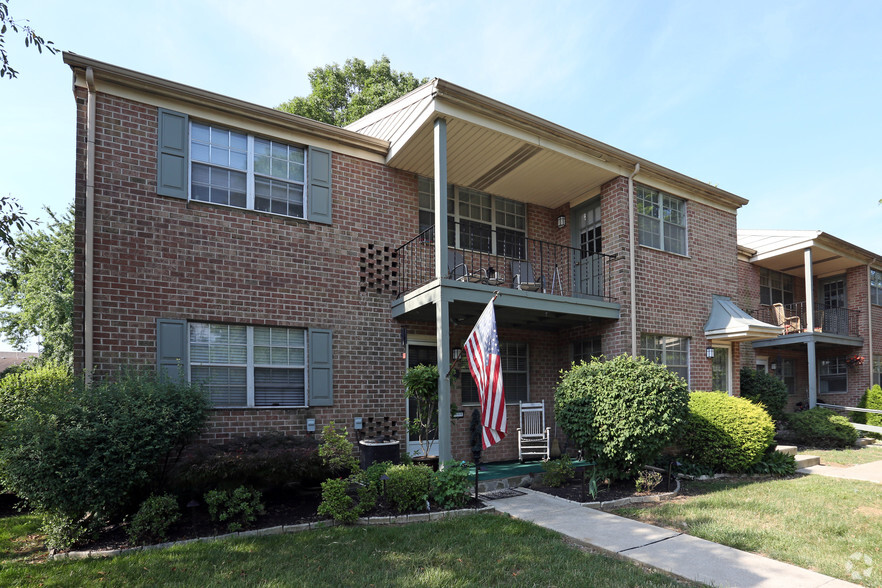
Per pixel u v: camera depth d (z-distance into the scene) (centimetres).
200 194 750
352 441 816
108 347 657
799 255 1511
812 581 417
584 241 1105
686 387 785
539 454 948
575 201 1120
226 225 754
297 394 794
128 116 697
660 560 465
